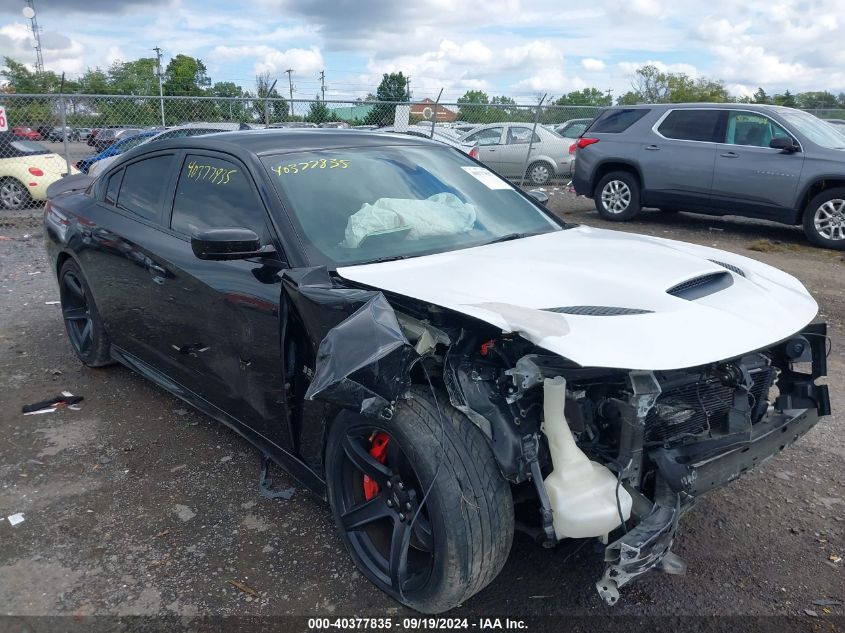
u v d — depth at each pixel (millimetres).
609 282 2637
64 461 3699
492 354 2428
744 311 2576
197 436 3984
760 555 2920
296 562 2887
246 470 3613
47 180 12125
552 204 13578
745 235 10398
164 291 3635
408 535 2512
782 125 9656
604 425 2404
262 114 12773
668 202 10797
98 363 4809
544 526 2238
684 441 2500
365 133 3951
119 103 12016
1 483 3480
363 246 3070
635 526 2275
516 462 2264
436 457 2301
